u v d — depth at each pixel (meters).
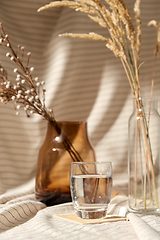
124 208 0.88
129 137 0.89
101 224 0.80
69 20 1.31
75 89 1.29
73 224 0.80
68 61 1.30
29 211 0.91
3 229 0.82
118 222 0.81
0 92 0.98
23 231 0.77
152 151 0.87
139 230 0.70
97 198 0.82
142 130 0.87
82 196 0.82
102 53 1.29
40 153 1.00
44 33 1.33
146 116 0.87
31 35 1.32
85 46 1.30
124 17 0.85
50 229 0.75
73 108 1.29
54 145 0.97
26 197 1.03
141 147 0.87
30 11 1.32
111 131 1.27
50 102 1.29
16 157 1.26
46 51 1.33
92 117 1.28
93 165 0.84
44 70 1.32
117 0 0.83
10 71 1.27
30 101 0.95
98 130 1.27
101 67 1.29
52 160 0.97
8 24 1.29
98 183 0.82
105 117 1.27
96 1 0.84
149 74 1.26
